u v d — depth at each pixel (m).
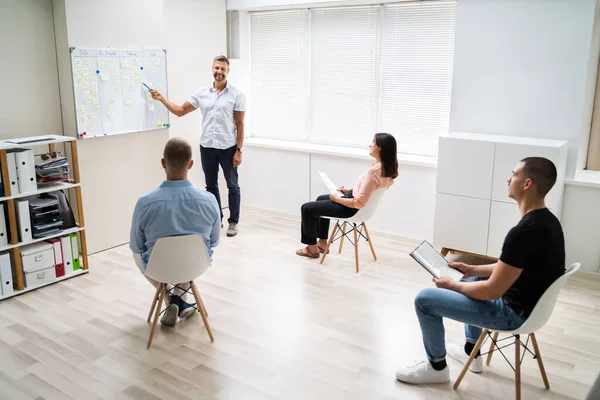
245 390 2.86
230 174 5.35
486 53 4.55
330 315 3.72
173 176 3.21
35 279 4.08
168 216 3.16
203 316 3.35
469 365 2.86
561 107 4.29
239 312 3.75
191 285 3.33
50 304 3.87
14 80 4.24
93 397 2.79
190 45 5.68
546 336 3.46
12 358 3.16
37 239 4.05
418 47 5.16
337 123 5.82
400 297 4.01
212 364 3.10
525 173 2.53
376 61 5.43
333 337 3.42
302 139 6.12
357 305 3.87
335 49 5.68
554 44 4.24
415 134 5.34
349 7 5.49
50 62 4.45
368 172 4.31
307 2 5.39
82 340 3.37
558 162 4.02
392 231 5.28
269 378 2.97
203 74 5.89
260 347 3.29
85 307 3.82
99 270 4.48
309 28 5.80
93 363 3.11
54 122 4.55
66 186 4.18
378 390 2.87
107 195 4.86
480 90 4.64
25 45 4.27
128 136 4.95
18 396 2.80
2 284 3.89
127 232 5.10
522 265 2.45
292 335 3.44
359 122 5.67
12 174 3.83
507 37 4.43
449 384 2.94
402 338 3.41
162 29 5.08
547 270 2.47
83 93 4.49
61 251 4.24
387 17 5.28
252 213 6.17
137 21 4.84
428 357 2.92
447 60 5.03
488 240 4.42
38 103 4.41
